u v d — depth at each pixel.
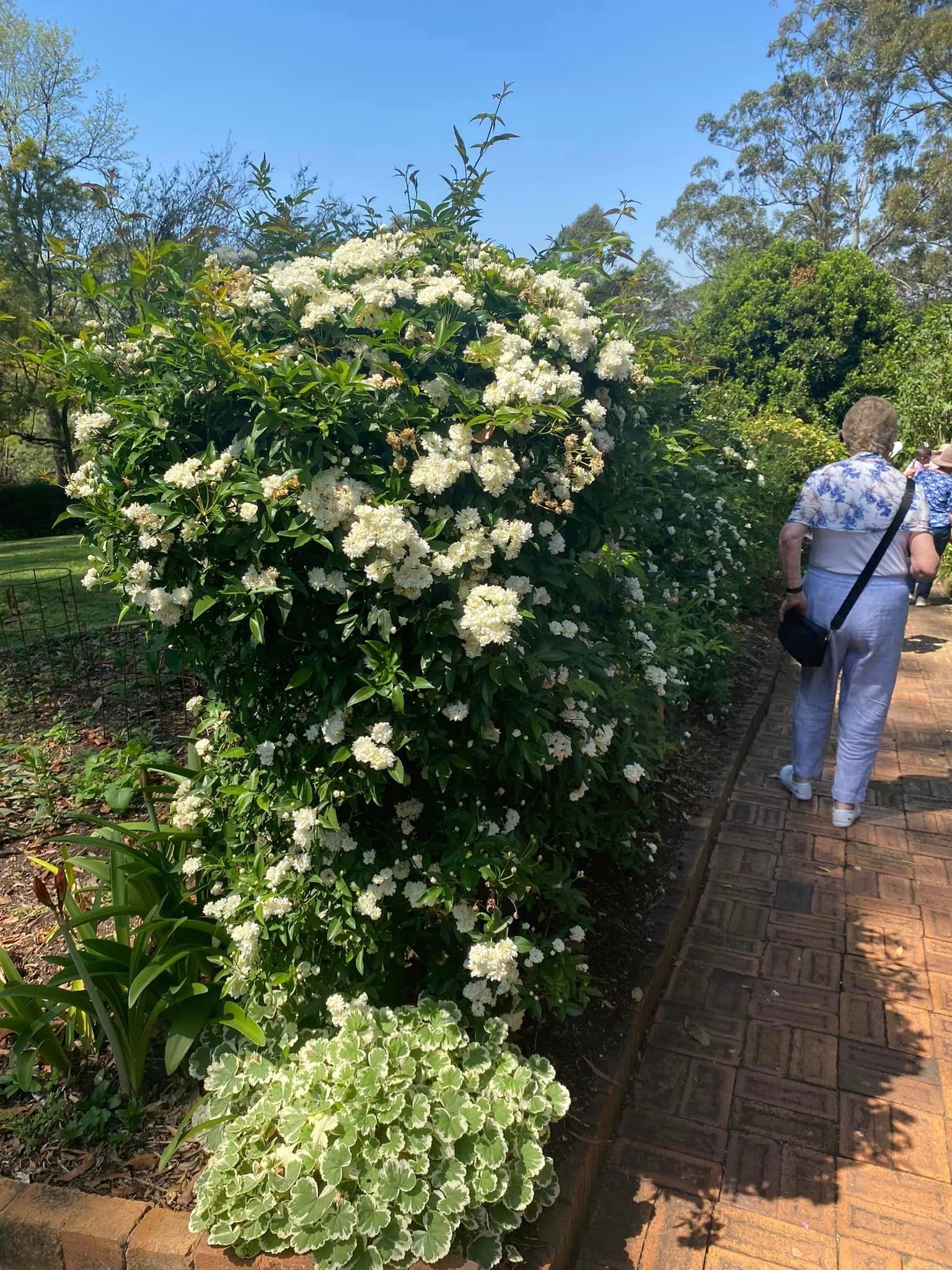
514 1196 1.73
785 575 3.66
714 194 31.55
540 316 2.29
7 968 2.09
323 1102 1.77
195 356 1.97
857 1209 2.06
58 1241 1.69
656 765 3.64
